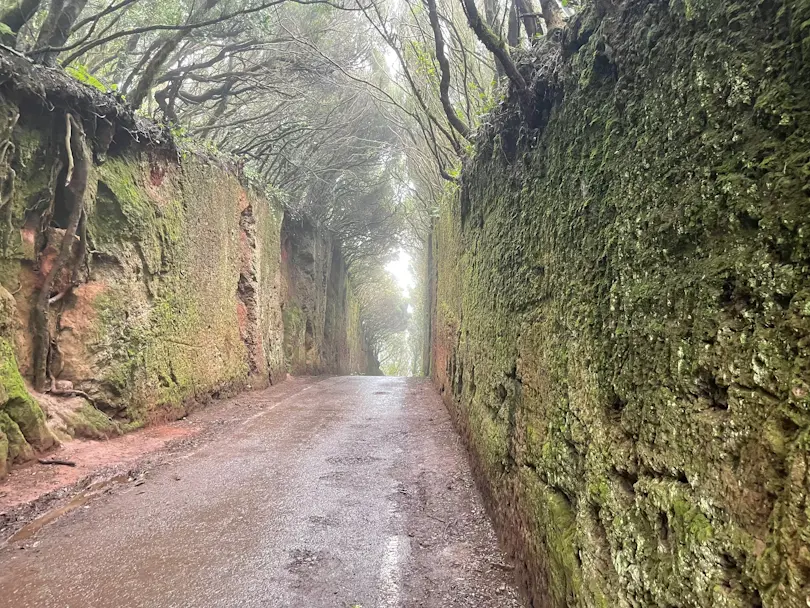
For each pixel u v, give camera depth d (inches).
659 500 69.2
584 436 97.7
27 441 225.1
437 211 544.1
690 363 65.0
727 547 55.0
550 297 125.8
